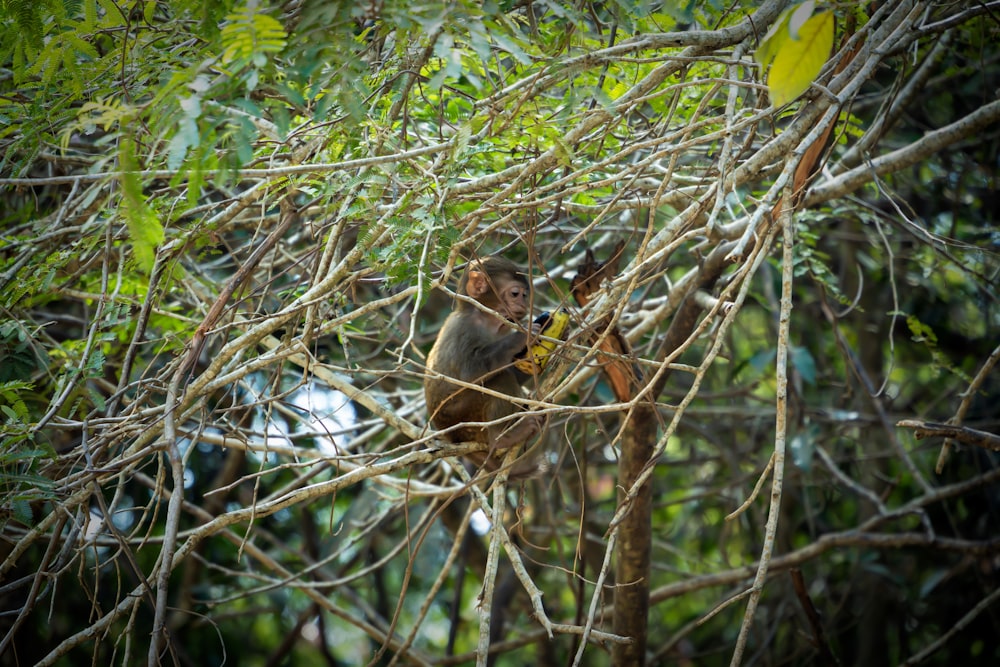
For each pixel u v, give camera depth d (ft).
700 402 38.22
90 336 19.42
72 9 19.62
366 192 18.66
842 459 33.68
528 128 18.54
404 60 18.72
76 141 24.75
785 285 15.90
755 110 19.89
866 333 38.50
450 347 22.30
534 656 46.91
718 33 18.25
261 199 20.98
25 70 19.74
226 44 14.84
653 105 22.34
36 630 36.40
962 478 37.83
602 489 42.86
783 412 15.33
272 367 23.66
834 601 39.27
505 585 34.86
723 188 17.04
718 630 42.47
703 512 40.42
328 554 37.09
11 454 18.60
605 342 20.17
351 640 52.11
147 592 17.40
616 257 19.92
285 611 44.11
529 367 20.94
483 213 17.80
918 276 35.96
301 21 16.30
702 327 16.48
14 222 27.68
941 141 23.06
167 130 15.11
